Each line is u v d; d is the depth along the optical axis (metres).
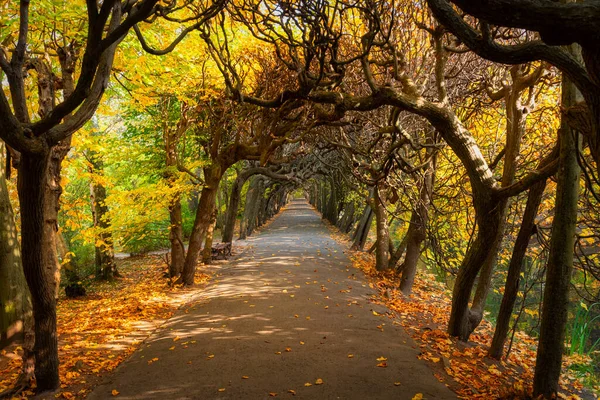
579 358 8.83
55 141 4.37
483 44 2.77
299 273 13.86
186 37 8.86
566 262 5.02
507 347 8.41
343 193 27.86
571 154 4.86
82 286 12.99
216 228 34.00
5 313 7.01
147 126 14.34
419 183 10.91
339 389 5.35
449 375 6.00
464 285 7.53
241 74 11.31
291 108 10.88
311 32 6.32
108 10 3.65
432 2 2.79
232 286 11.99
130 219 12.26
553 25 1.96
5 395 5.07
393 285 12.77
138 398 5.13
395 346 7.07
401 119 11.26
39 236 4.74
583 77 2.73
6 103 3.85
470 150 6.66
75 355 6.57
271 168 19.70
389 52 8.76
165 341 7.32
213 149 12.75
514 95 7.59
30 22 6.87
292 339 7.34
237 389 5.35
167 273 14.03
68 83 7.32
